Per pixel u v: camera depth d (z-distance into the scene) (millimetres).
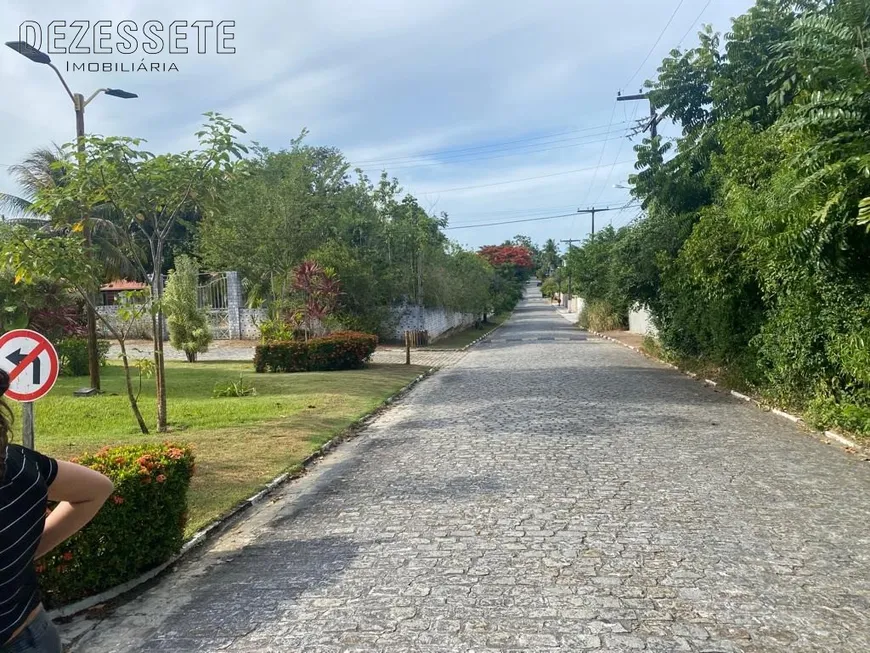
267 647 4102
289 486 8000
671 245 19750
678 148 18000
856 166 7867
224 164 10125
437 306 36531
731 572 4980
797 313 10719
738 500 6738
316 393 15023
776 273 11008
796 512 6352
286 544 5949
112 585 5031
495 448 9281
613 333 36688
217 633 4328
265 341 22719
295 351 19906
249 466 8617
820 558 5230
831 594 4602
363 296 29438
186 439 10086
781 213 9180
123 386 16562
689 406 12680
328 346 20047
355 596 4754
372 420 12406
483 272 53062
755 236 10852
